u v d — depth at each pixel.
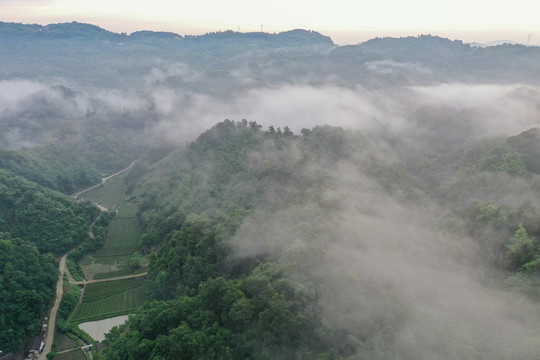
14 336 121.88
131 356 93.94
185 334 91.06
